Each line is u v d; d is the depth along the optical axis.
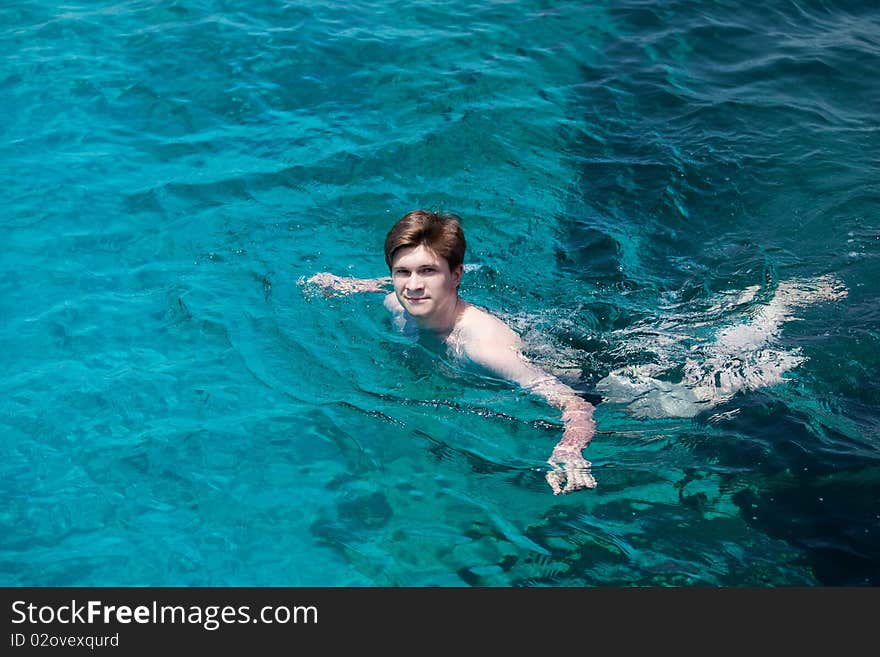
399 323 7.05
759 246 7.98
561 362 6.66
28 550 5.37
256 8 11.91
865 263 7.69
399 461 6.02
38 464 5.91
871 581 5.18
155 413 6.33
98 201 8.51
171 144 9.38
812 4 12.98
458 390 6.55
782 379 6.50
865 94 10.70
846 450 5.96
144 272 7.70
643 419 6.27
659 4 12.62
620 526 5.56
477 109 10.07
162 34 11.20
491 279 7.54
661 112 10.22
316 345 6.90
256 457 6.01
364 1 12.33
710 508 5.64
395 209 8.51
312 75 10.57
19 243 7.95
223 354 6.83
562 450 5.82
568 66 11.10
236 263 7.80
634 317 7.12
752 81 10.92
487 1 12.50
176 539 5.46
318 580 5.26
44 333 7.00
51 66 10.48
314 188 8.77
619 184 8.90
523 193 8.76
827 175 9.00
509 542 5.48
